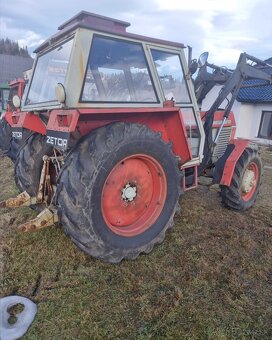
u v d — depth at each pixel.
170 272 2.33
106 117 2.28
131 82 2.39
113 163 2.12
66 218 2.05
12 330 1.74
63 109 2.00
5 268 2.33
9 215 3.29
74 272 2.29
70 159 2.07
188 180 3.12
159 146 2.42
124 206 2.43
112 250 2.24
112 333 1.75
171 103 2.57
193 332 1.77
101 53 2.18
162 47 2.62
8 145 6.59
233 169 3.36
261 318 1.90
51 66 2.56
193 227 3.12
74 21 2.28
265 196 4.43
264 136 12.85
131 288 2.13
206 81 3.96
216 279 2.27
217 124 3.65
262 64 3.87
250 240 2.88
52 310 1.91
